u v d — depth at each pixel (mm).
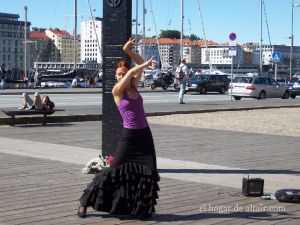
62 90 49594
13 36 172375
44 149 13062
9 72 78625
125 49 7367
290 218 7176
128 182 6895
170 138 15859
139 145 6949
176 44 150125
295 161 11961
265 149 13898
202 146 14234
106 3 9961
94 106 28266
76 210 7348
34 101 18938
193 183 9305
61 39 177375
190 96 44438
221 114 25031
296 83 47469
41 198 7977
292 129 19141
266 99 41125
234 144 14781
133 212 6898
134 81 7062
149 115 23188
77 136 15852
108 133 9992
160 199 8086
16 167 10484
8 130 17203
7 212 7180
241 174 10195
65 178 9445
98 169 9820
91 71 88000
